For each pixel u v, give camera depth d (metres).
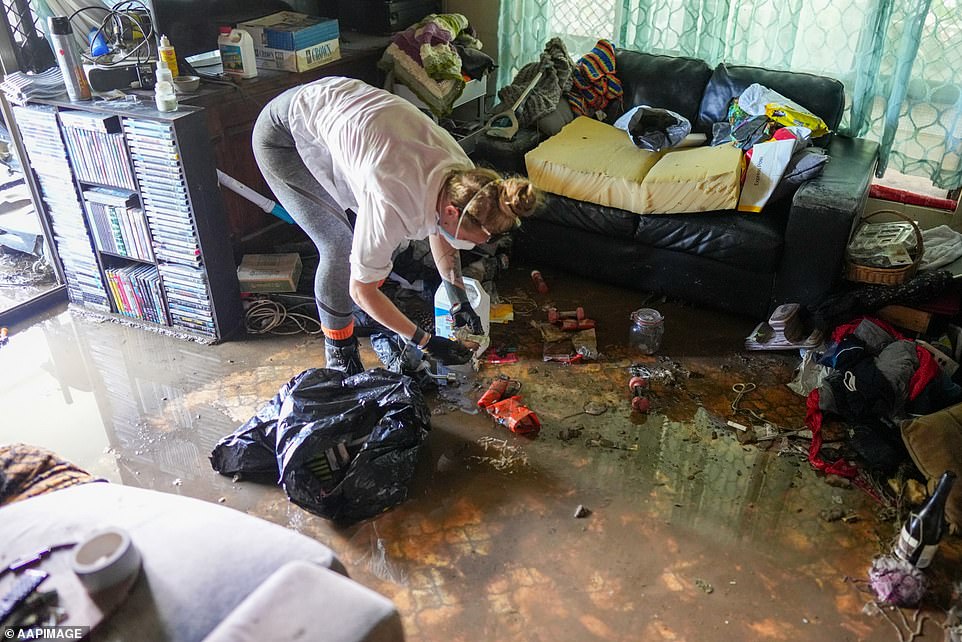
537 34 3.39
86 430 2.16
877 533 1.83
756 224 2.51
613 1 3.22
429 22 3.15
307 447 1.83
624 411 2.26
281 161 2.00
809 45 2.98
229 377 2.40
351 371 2.24
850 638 1.57
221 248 2.49
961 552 1.77
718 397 2.32
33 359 2.50
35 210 2.70
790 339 2.45
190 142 2.26
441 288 2.36
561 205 2.81
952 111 2.75
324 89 1.85
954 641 1.55
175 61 2.38
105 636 1.02
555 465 2.04
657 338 2.53
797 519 1.87
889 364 2.14
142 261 2.60
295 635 0.94
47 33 2.59
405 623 1.59
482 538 1.81
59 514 1.23
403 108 1.70
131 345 2.58
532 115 3.03
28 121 2.42
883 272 2.37
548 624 1.59
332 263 2.04
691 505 1.91
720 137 2.85
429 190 1.58
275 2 2.94
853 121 2.94
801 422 2.20
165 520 1.22
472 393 2.33
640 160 2.76
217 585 1.10
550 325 2.68
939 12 2.62
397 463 1.91
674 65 3.07
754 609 1.63
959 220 2.91
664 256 2.73
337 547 1.79
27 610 1.04
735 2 2.98
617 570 1.72
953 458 1.86
